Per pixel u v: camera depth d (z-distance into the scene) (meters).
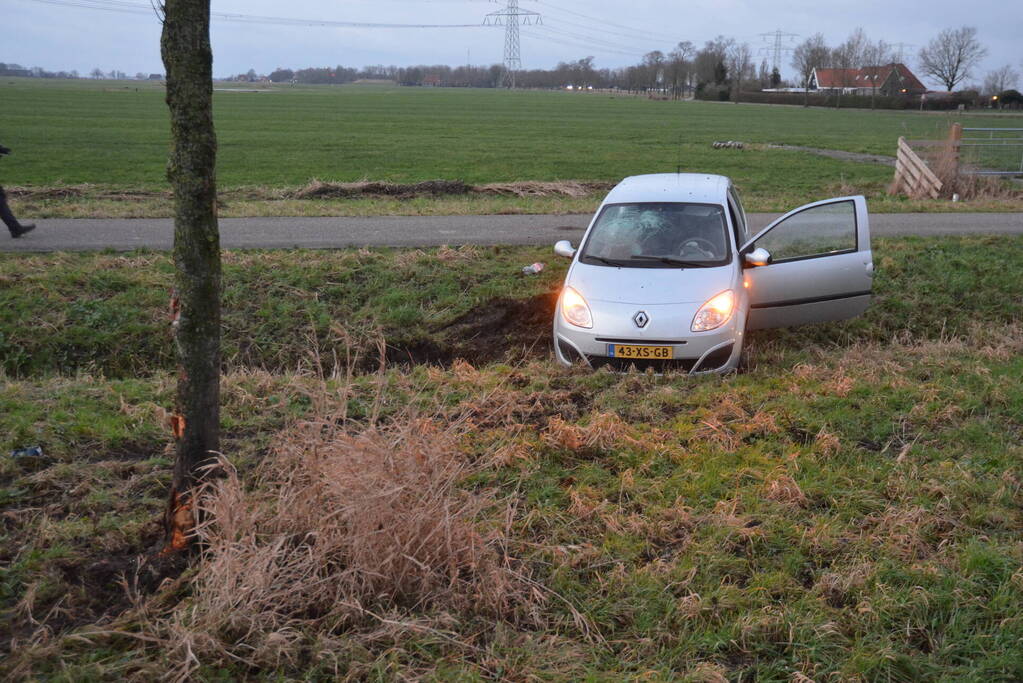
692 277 8.12
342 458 4.12
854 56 125.44
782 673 3.63
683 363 7.74
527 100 112.94
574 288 8.25
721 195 9.20
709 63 148.62
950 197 19.67
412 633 3.81
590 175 26.48
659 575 4.25
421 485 4.20
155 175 24.17
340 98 102.69
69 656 3.67
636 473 5.45
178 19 3.90
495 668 3.64
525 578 4.16
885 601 4.02
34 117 49.69
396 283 10.81
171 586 4.12
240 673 3.63
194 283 4.18
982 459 5.61
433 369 7.80
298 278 10.70
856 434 6.07
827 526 4.70
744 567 4.38
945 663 3.72
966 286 10.93
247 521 4.11
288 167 27.98
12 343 9.21
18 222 13.07
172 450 5.82
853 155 34.47
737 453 5.72
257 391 6.99
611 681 3.52
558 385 7.41
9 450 5.71
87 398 6.86
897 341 9.61
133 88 124.94
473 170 27.78
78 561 4.40
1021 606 4.02
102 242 12.15
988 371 7.39
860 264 8.59
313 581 3.96
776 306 8.55
